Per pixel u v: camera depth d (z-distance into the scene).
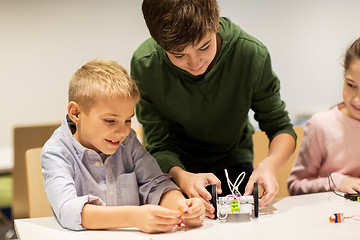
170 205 1.26
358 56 1.50
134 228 1.17
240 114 1.58
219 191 1.29
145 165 1.37
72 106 1.28
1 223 3.29
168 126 1.61
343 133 1.65
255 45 1.49
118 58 4.06
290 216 1.21
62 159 1.26
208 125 1.58
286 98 4.21
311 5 4.15
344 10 4.20
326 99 4.31
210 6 1.20
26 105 3.91
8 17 3.78
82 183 1.30
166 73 1.49
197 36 1.17
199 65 1.26
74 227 1.16
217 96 1.52
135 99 1.27
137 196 1.35
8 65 3.83
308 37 4.19
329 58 4.25
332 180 1.48
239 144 1.71
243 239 1.07
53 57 3.91
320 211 1.25
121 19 4.02
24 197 2.40
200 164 1.67
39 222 1.23
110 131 1.24
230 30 1.47
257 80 1.51
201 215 1.16
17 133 2.25
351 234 1.08
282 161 1.47
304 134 1.73
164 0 1.18
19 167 2.31
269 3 4.07
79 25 3.93
